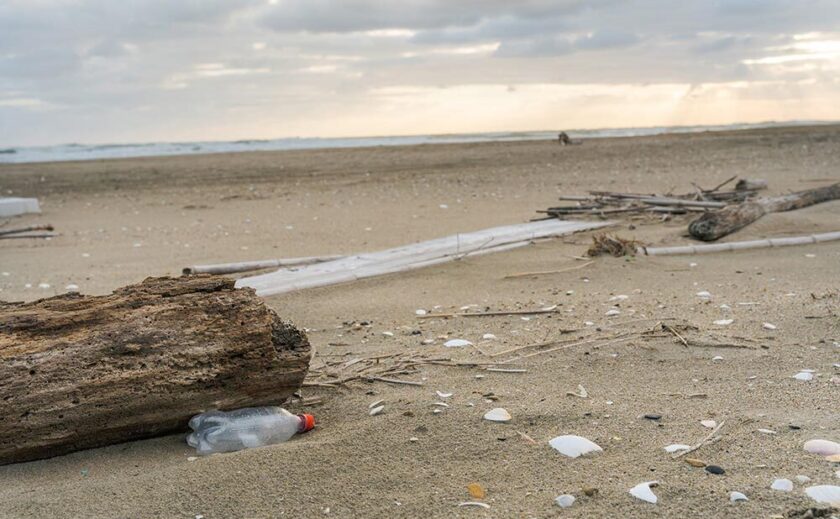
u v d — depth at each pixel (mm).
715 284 7684
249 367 4266
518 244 10039
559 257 9289
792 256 8977
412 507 3346
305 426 4266
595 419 4164
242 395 4289
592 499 3291
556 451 3781
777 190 15695
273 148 44344
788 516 3051
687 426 4000
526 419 4199
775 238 9875
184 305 4328
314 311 7234
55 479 3791
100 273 9766
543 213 13422
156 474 3736
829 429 3842
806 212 11250
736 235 10133
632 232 10773
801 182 17109
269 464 3768
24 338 4105
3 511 3443
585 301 7121
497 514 3234
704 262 8859
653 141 32875
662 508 3180
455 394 4664
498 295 7621
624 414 4211
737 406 4254
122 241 12719
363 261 9406
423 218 13906
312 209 16078
